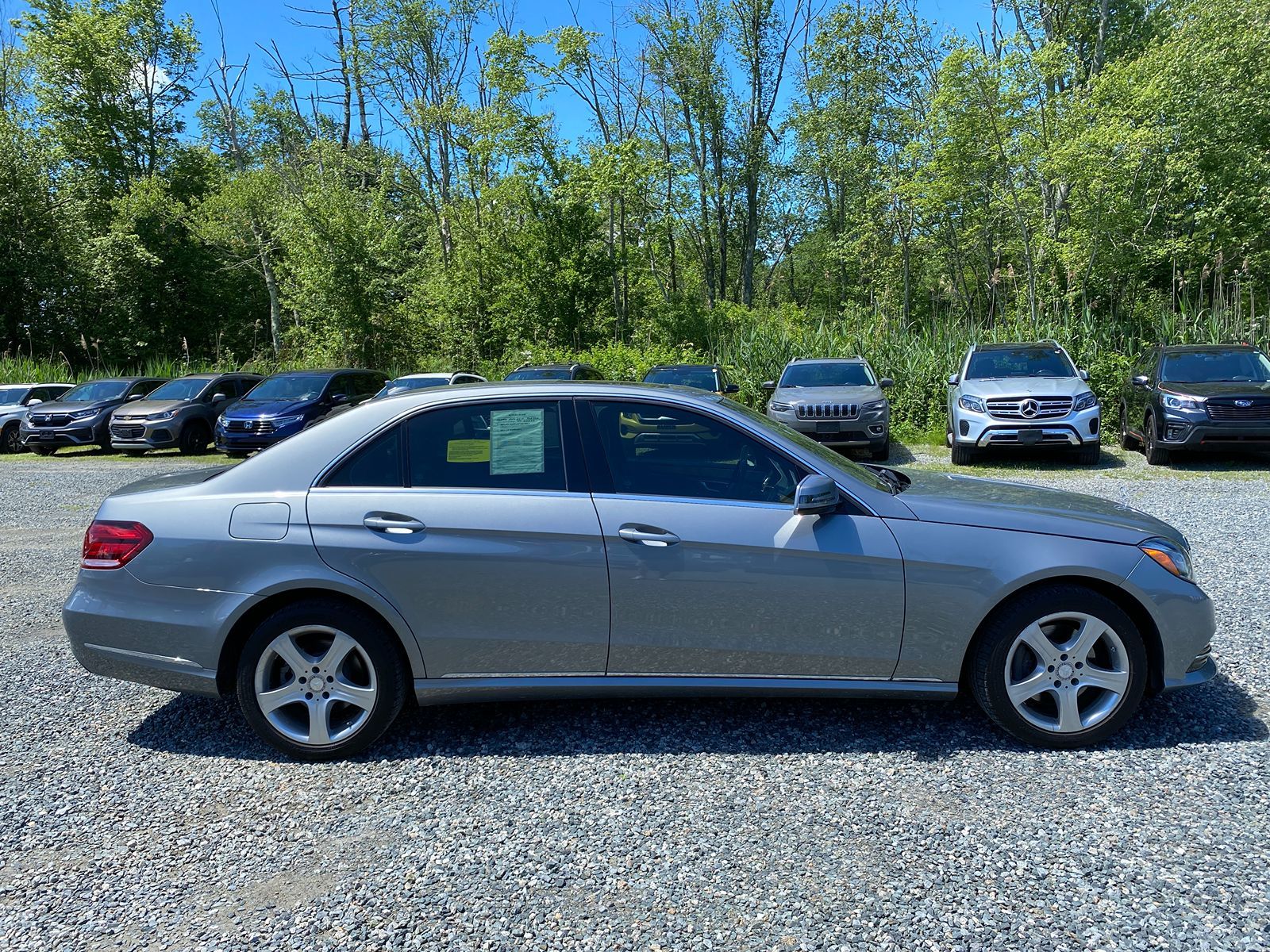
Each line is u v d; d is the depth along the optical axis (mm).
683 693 3426
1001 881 2469
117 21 33281
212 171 36781
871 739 3453
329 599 3379
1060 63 18750
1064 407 11445
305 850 2756
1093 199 18250
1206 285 20156
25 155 29344
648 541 3314
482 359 29094
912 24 26672
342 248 27078
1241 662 4129
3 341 29078
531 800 3035
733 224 43594
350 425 3527
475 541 3328
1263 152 19281
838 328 21297
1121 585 3281
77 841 2842
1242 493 9070
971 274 30719
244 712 3387
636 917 2355
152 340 33375
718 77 37250
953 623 3303
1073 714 3297
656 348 25078
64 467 14859
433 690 3395
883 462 12852
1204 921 2256
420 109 32812
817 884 2482
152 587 3369
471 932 2314
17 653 4832
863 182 34719
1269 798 2883
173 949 2277
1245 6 18766
